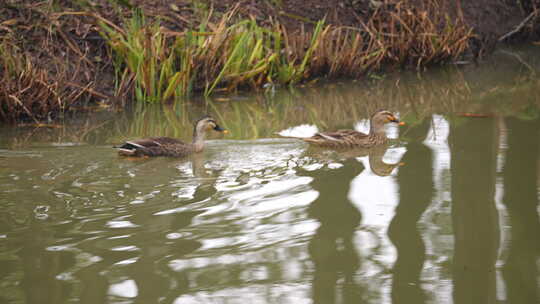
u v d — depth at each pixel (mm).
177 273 8258
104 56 20375
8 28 19375
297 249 8938
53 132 16016
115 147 13531
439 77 23234
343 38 24312
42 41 19781
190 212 10219
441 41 24906
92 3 21438
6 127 16594
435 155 13430
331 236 9336
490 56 26719
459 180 11664
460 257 8664
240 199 10828
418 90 21234
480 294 7703
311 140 14422
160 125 16922
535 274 8164
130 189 11289
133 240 9172
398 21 25109
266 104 19531
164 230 9523
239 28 21531
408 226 9664
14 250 8828
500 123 16109
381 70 24469
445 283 7988
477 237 9250
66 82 18672
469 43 26922
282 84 22031
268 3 24859
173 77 19531
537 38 29250
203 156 13703
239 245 9039
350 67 23109
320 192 11211
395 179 11891
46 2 20656
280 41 22766
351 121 17312
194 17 22844
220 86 21312
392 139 15086
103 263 8500
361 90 21391
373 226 9688
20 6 20250
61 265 8430
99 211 10203
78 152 13859
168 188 11367
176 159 13430
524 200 10555
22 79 17391
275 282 8047
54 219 9891
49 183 11609
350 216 10070
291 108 19000
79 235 9305
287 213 10211
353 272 8289
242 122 17281
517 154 13164
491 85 21562
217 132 16125
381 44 23734
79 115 18016
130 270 8312
